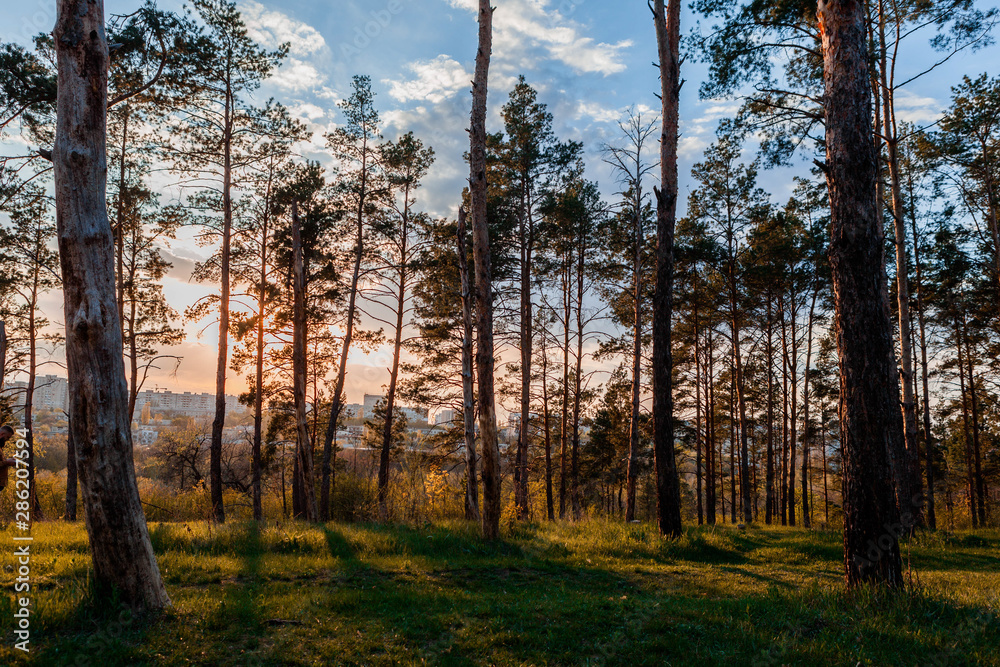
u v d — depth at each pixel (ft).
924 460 99.81
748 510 80.48
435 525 44.29
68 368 18.12
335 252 79.51
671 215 41.68
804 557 37.68
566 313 86.99
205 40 54.90
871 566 21.36
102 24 19.66
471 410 58.23
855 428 22.09
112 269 18.89
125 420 18.45
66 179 18.40
